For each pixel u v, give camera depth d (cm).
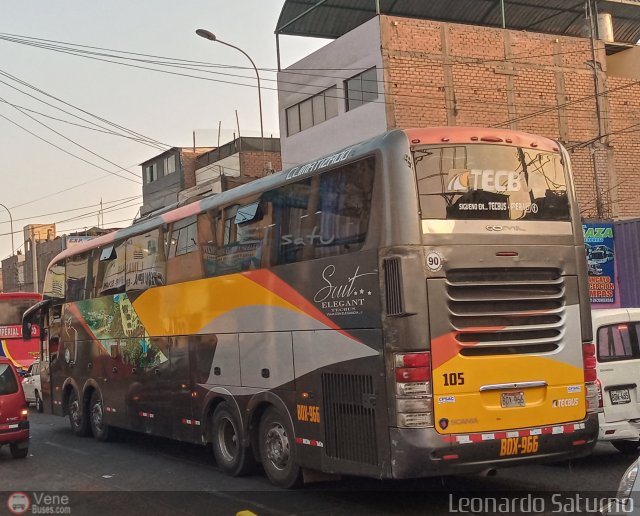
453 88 2477
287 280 839
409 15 2783
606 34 2842
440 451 673
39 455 1246
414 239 691
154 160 4662
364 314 718
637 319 935
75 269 1527
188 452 1228
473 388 698
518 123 2573
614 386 898
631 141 2759
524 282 738
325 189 791
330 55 2595
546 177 775
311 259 802
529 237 747
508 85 2575
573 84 2694
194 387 1042
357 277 730
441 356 687
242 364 923
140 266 1223
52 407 1617
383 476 688
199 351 1030
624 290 1931
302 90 2731
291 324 828
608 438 886
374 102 2412
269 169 3528
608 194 2684
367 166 733
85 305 1455
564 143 2650
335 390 755
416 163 710
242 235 938
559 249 764
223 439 983
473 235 716
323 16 2786
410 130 722
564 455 740
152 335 1168
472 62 2522
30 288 5972
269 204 885
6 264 6731
